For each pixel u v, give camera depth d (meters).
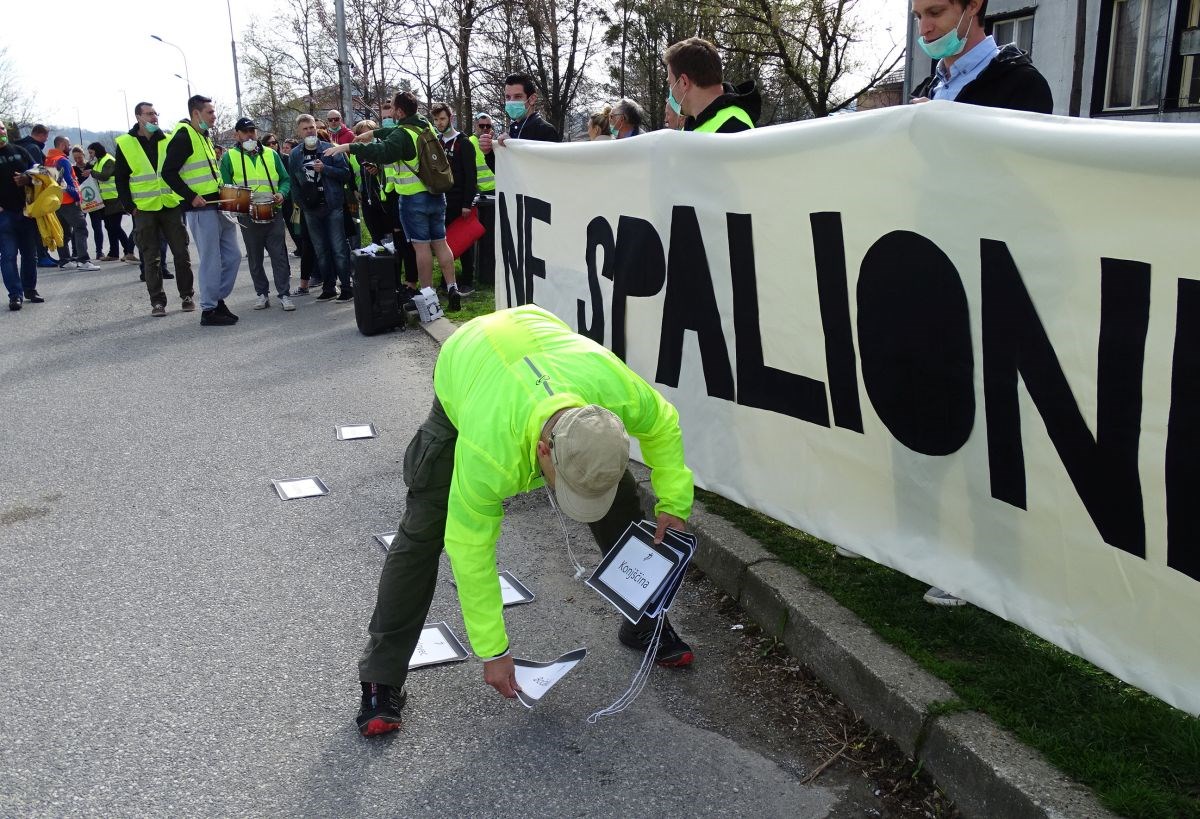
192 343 8.55
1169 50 12.18
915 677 2.75
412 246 9.45
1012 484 2.76
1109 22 12.97
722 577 3.70
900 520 3.20
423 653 3.33
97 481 5.07
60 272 14.41
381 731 2.84
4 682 3.14
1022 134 2.53
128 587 3.84
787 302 3.54
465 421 2.39
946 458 2.98
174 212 9.91
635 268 4.47
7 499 4.81
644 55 27.36
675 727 2.90
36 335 9.05
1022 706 2.59
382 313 8.76
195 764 2.73
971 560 2.95
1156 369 2.31
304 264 11.38
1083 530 2.56
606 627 3.53
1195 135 2.13
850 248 3.21
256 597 3.76
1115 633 2.51
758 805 2.55
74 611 3.63
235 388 6.96
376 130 8.73
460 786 2.64
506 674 2.50
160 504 4.74
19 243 10.89
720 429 4.05
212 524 4.49
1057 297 2.54
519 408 2.30
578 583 3.88
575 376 2.41
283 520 4.54
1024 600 2.77
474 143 9.94
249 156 9.88
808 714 2.93
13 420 6.21
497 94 27.27
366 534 4.38
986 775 2.37
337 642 3.41
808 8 22.06
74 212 14.55
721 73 4.62
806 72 23.81
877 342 3.15
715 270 3.92
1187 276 2.21
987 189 2.68
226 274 9.49
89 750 2.78
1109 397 2.44
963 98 3.40
